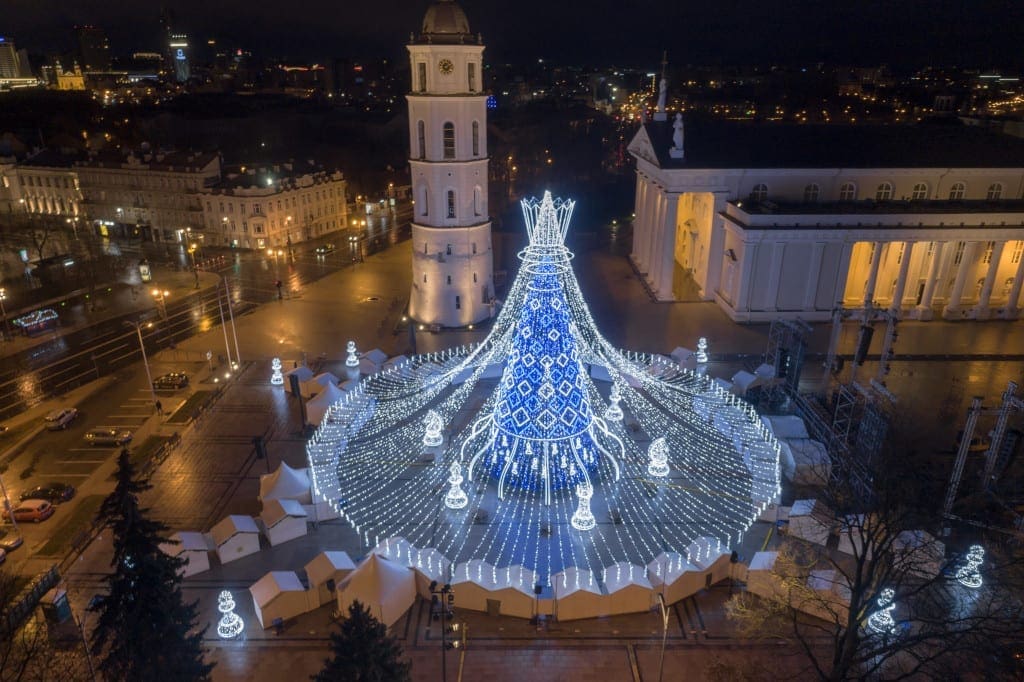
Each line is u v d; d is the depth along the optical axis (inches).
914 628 1206.9
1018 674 952.3
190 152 4377.5
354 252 3986.2
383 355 2364.7
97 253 3860.7
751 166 2851.9
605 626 1255.5
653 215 3201.3
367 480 1713.8
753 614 1152.2
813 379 2228.1
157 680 1003.9
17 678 1047.0
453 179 2568.9
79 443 1920.5
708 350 2485.2
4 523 1567.4
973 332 2659.9
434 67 2428.6
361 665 880.9
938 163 2861.7
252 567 1409.9
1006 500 1405.0
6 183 4741.6
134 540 1034.1
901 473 1189.1
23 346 2647.6
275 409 2091.5
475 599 1286.9
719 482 1691.7
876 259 2694.4
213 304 3097.9
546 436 1584.6
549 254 1472.7
